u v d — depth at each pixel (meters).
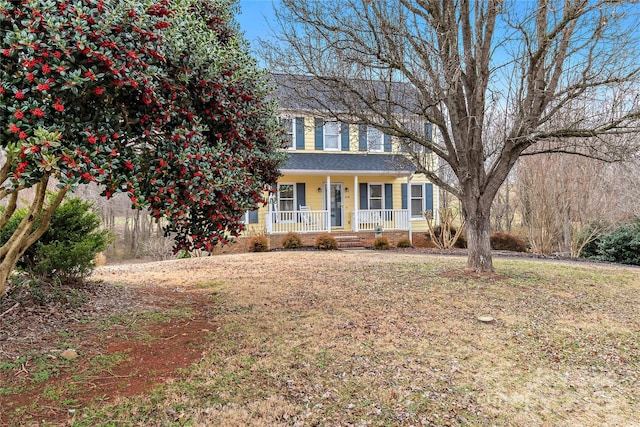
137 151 3.91
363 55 7.29
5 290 4.94
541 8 6.45
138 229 24.25
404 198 18.17
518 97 7.27
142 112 3.68
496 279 7.43
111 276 8.27
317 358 4.00
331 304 5.94
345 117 8.27
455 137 7.70
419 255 12.15
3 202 14.61
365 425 2.91
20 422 2.71
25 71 2.73
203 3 5.12
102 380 3.38
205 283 7.56
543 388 3.59
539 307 5.88
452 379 3.67
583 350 4.41
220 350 4.14
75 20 2.83
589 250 14.39
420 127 9.63
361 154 17.03
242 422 2.88
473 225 8.08
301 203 16.77
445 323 5.11
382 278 7.80
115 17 3.01
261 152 5.31
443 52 6.84
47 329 4.36
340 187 17.42
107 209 23.83
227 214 4.29
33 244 5.55
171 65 3.78
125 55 3.16
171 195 3.70
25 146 2.62
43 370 3.45
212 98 4.25
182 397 3.16
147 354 3.96
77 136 3.13
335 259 10.90
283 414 3.00
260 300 6.20
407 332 4.77
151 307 5.67
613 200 13.70
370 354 4.13
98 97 3.39
